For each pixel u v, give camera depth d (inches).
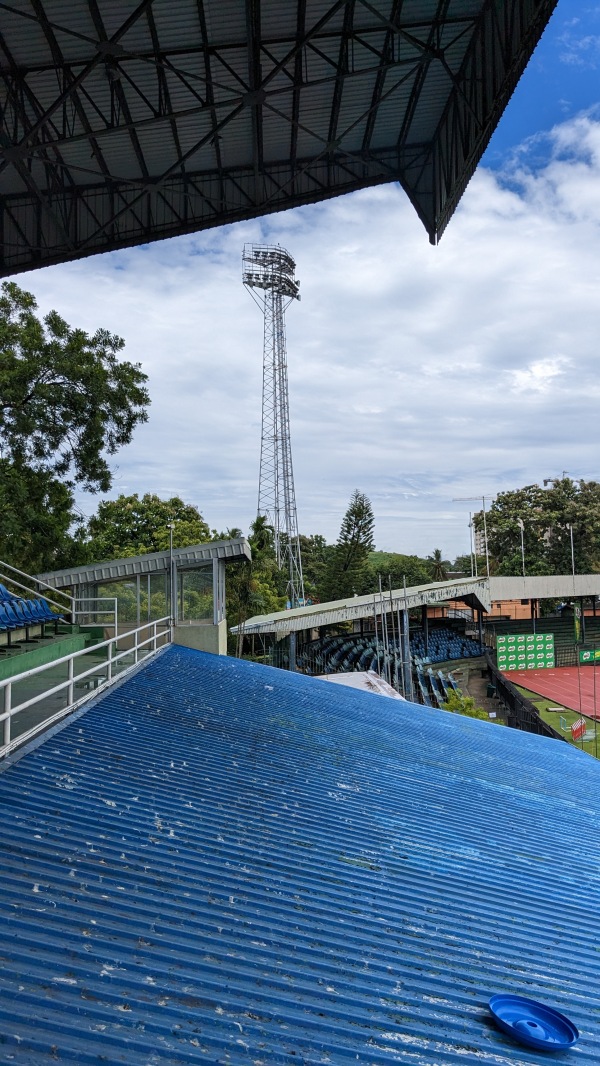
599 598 3041.3
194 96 542.9
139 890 171.2
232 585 1572.3
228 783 274.1
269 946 159.0
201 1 448.5
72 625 603.5
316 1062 120.3
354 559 2463.1
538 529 3307.1
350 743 403.9
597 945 207.8
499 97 454.6
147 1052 113.4
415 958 171.8
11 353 1010.7
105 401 1051.3
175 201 638.5
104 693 374.6
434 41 526.3
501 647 2281.0
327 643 2142.0
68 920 148.5
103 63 484.1
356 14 490.9
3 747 239.8
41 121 456.8
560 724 1561.3
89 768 252.4
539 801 383.2
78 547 1087.6
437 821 300.2
